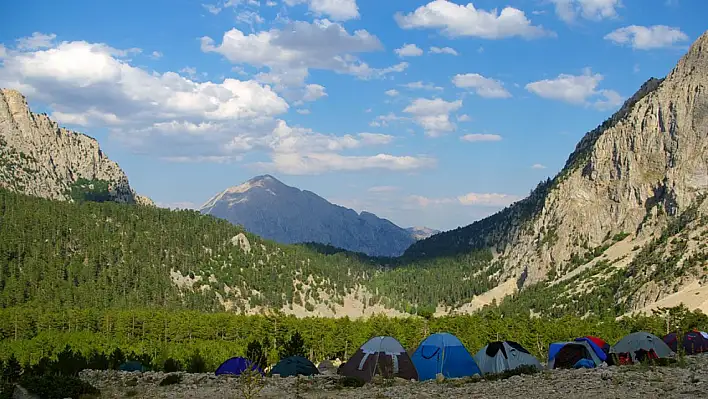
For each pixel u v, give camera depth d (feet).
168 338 525.75
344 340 489.26
